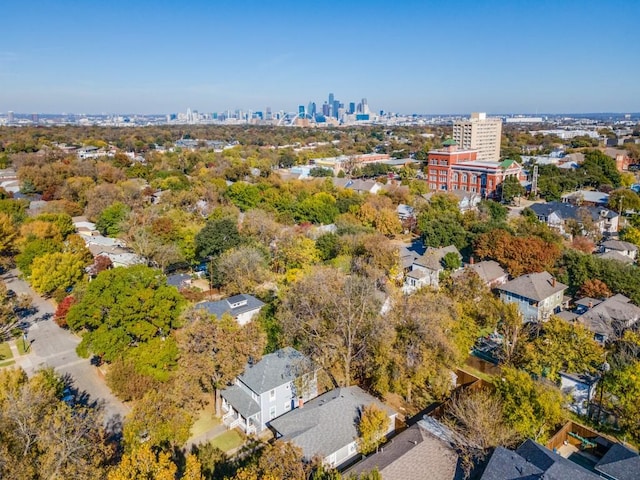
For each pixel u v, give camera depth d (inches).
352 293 1855.3
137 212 3713.1
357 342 1765.5
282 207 4114.2
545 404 1338.6
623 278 2343.8
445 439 1312.7
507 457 1141.7
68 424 1200.8
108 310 1776.6
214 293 2632.9
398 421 1509.6
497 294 2454.5
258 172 6067.9
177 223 3255.4
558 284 2396.7
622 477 1151.0
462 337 1744.6
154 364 1588.3
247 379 1567.4
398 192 4697.3
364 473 1099.9
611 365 1550.2
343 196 4451.3
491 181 5251.0
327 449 1295.5
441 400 1660.9
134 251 2920.8
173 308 1813.5
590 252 3041.3
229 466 1349.7
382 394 1692.9
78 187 4530.0
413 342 1593.3
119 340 1695.4
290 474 1046.4
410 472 1195.3
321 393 1694.1
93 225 3818.9
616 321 1961.1
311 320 1800.0
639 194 4416.8
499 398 1435.8
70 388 1777.8
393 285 2380.7
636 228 3415.4
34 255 2709.2
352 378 1818.4
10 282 2945.4
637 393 1382.9
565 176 5177.2
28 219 3410.4
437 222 3238.2
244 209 4252.0
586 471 1083.3
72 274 2536.9
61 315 2213.3
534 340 1813.5
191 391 1485.0
